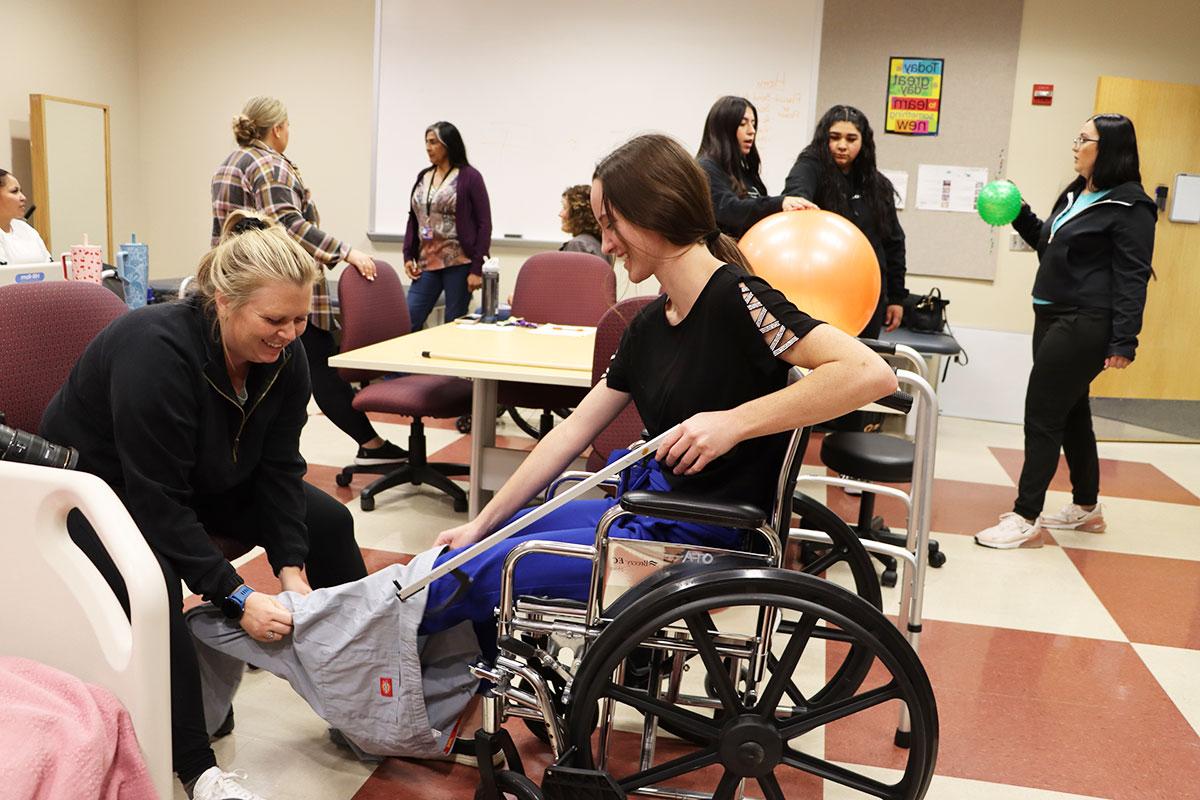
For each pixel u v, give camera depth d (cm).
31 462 164
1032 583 329
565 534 169
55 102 620
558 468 182
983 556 354
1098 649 279
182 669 169
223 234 209
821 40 577
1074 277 350
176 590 171
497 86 622
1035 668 265
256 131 387
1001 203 379
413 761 204
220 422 182
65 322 202
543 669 185
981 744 223
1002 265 577
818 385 146
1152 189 549
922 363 211
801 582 148
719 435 148
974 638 282
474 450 333
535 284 432
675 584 149
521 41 614
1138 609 310
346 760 203
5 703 140
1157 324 564
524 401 386
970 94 565
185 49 684
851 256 237
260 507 202
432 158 526
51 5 625
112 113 679
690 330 162
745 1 582
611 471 153
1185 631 294
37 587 151
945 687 251
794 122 588
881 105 575
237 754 203
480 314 424
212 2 673
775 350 153
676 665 183
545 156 623
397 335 401
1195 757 222
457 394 370
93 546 171
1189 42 548
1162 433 570
